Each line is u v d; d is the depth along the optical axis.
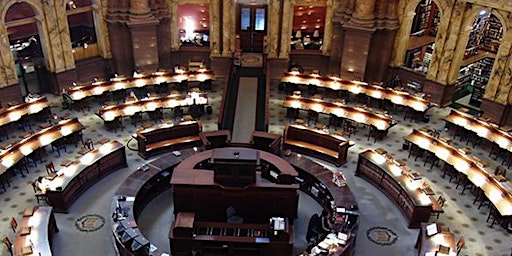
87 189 18.11
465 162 18.64
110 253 15.16
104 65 27.16
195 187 15.75
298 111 23.75
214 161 15.42
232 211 17.17
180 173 16.25
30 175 18.81
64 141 20.70
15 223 14.91
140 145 20.05
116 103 24.89
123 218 15.08
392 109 25.14
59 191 16.31
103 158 18.66
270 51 27.83
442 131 23.05
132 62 27.27
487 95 23.31
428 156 20.33
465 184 18.50
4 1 21.77
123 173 19.19
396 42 26.16
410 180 17.27
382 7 25.12
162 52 27.84
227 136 19.88
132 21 25.42
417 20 29.73
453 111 22.42
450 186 18.91
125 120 23.44
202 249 15.06
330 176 17.69
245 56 29.42
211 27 27.25
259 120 23.20
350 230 14.68
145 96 25.59
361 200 18.00
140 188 16.75
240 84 26.62
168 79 25.59
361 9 25.05
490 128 20.98
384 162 18.33
